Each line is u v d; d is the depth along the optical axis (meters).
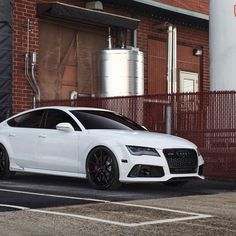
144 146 10.02
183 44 20.62
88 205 8.36
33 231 6.61
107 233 6.56
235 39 13.12
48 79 16.38
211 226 7.02
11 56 15.31
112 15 16.92
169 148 10.17
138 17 18.78
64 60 16.86
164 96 13.41
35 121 11.58
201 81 21.31
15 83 15.48
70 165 10.70
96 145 10.26
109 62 16.30
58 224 6.98
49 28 16.44
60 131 10.95
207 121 12.66
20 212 7.70
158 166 9.98
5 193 9.54
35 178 12.16
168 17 19.62
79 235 6.46
